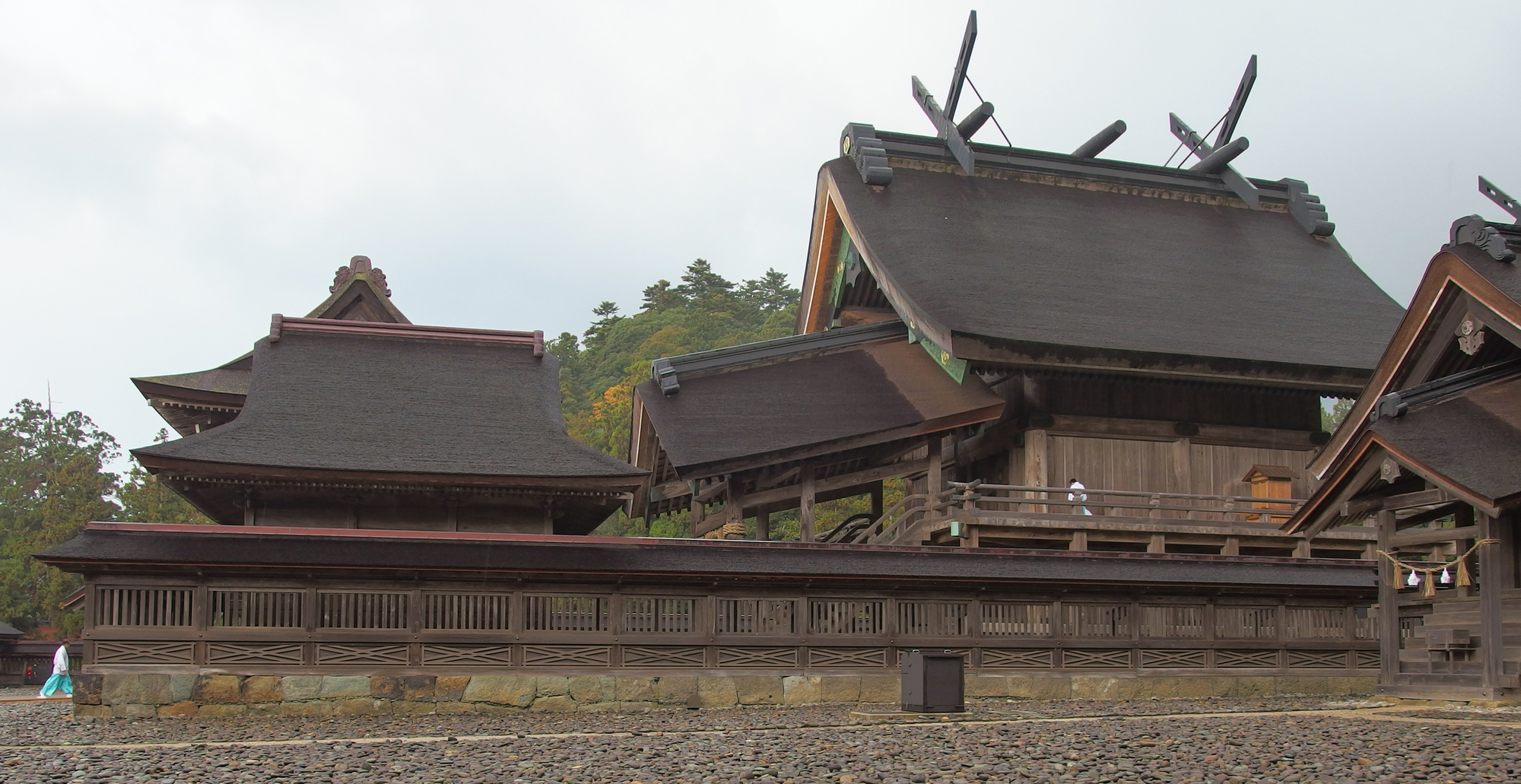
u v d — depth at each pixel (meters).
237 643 23.53
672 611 25.66
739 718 22.11
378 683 23.95
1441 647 22.56
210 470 24.91
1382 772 13.12
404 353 30.06
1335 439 25.06
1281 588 28.80
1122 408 34.41
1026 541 32.22
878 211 37.78
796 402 31.61
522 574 24.73
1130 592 28.12
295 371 28.69
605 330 139.75
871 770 13.82
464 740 18.25
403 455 26.33
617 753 16.08
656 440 33.09
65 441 85.62
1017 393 34.41
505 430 28.12
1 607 68.75
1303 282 39.19
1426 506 24.02
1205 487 34.78
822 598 26.44
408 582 24.44
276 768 14.77
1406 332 23.58
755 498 30.31
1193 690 28.06
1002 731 18.27
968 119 40.88
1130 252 38.88
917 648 26.72
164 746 17.64
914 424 30.25
